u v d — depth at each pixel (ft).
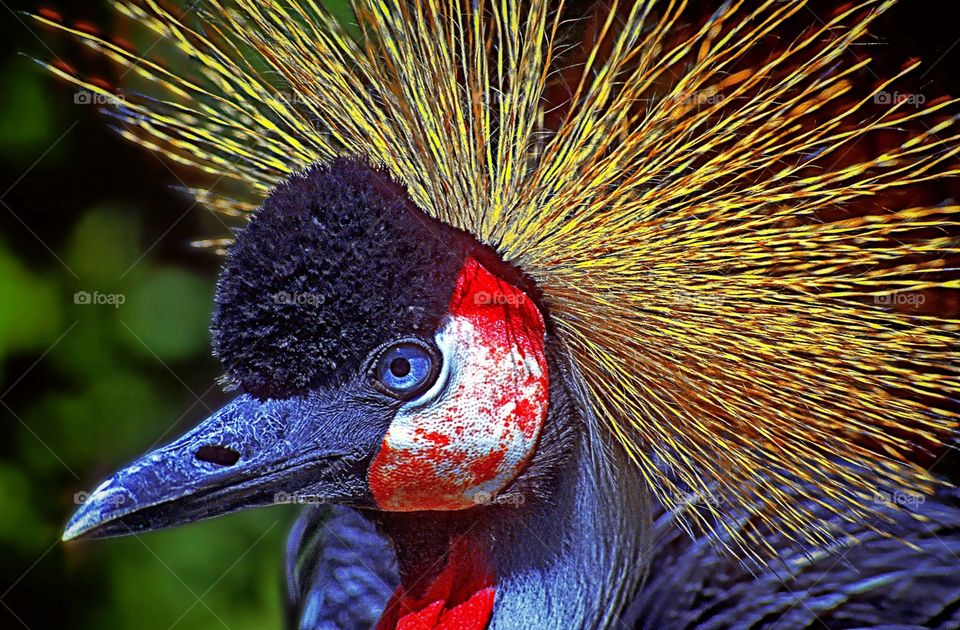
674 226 4.52
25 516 5.36
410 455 4.49
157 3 4.65
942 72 4.90
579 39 4.67
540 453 4.54
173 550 5.35
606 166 4.53
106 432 5.40
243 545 5.37
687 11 4.70
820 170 4.64
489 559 4.58
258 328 4.43
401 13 4.58
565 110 4.63
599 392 4.56
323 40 4.60
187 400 5.43
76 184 5.43
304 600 4.98
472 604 4.58
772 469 4.62
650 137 4.52
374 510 4.55
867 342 4.52
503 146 4.56
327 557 4.92
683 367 4.53
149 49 4.79
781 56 4.50
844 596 4.70
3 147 5.38
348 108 4.60
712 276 4.52
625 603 4.60
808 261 4.53
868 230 4.53
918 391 4.53
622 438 4.56
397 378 4.47
